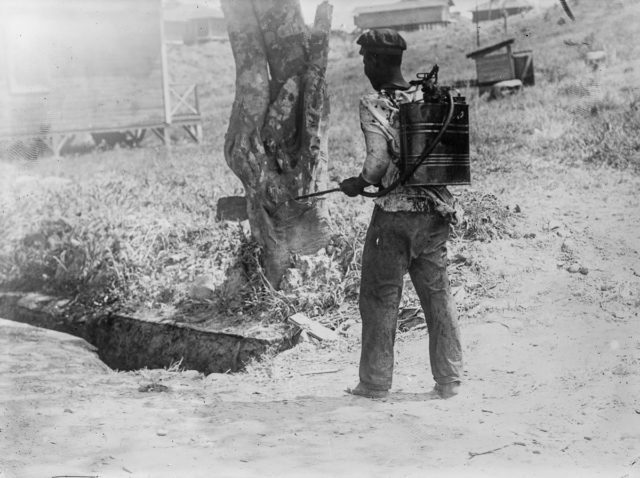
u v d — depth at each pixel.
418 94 4.74
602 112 13.66
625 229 7.74
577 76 16.98
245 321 6.86
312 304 6.91
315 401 4.89
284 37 7.18
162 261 8.21
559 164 11.00
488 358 5.38
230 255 7.81
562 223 8.00
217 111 29.80
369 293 4.87
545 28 25.31
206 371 6.65
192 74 41.88
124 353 7.35
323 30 7.17
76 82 23.52
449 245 7.71
